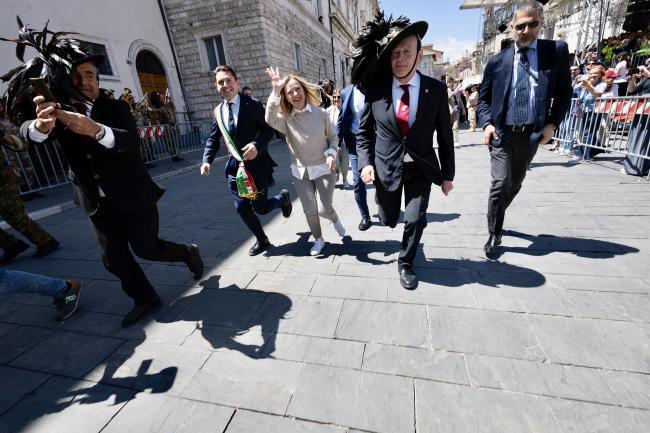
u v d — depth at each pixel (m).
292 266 2.91
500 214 2.71
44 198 5.88
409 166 2.28
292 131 2.73
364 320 2.11
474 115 11.85
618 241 2.88
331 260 2.96
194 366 1.84
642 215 3.39
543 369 1.64
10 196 3.25
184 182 6.93
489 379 1.61
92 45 9.73
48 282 2.27
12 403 1.69
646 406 1.42
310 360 1.81
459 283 2.44
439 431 1.37
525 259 2.70
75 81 1.78
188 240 3.71
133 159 1.95
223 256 3.24
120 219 2.10
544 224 3.33
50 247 3.61
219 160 9.50
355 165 3.41
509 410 1.44
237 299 2.47
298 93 2.54
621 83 7.81
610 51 10.57
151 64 12.13
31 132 1.62
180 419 1.52
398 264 2.55
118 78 10.44
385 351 1.84
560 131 7.03
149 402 1.63
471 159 7.01
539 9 2.31
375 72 2.18
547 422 1.38
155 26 12.13
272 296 2.47
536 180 4.91
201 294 2.58
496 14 16.20
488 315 2.06
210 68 13.48
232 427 1.46
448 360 1.74
